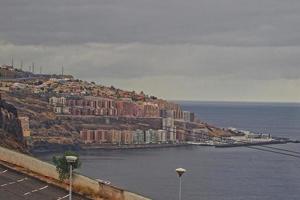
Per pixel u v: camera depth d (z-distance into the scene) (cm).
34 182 5475
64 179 5322
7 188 5247
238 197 15762
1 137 10475
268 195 16338
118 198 4669
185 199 14788
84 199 4881
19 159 6184
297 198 15975
